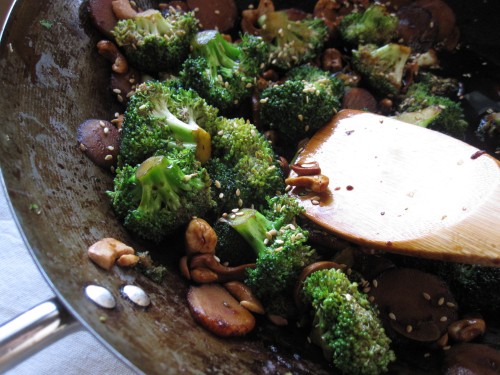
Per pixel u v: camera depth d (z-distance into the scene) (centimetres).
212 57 30
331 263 24
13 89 24
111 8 30
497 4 35
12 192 21
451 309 24
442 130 31
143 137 26
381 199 25
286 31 34
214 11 35
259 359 22
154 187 24
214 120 28
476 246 22
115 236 24
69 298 18
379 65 33
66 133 26
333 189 26
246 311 23
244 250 25
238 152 27
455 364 23
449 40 36
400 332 24
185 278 24
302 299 23
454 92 34
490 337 24
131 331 19
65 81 27
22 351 17
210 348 21
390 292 24
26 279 28
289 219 25
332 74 34
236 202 26
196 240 24
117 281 21
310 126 29
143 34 30
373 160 27
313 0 37
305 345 23
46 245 20
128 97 30
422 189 25
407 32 36
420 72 35
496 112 33
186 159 25
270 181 27
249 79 31
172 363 19
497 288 25
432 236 23
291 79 33
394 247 23
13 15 25
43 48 26
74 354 25
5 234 29
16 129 23
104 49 30
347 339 21
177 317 22
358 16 36
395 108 34
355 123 29
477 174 25
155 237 25
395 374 22
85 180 25
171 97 28
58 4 28
